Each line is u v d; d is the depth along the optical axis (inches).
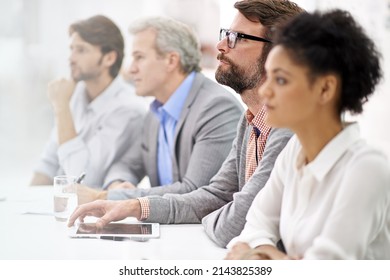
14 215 82.4
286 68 49.8
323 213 52.4
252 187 68.3
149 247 67.2
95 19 131.1
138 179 130.0
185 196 80.2
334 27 49.7
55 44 213.8
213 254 65.3
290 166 58.5
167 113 112.3
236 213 68.0
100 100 132.6
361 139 53.4
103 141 130.2
